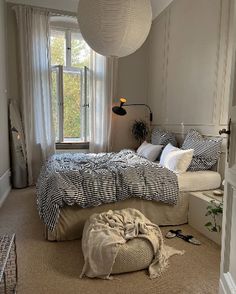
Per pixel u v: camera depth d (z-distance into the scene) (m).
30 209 3.16
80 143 4.75
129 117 4.94
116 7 2.19
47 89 4.36
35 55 4.23
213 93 3.02
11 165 4.12
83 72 4.73
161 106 4.39
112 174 2.52
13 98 4.27
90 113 4.66
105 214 2.18
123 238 1.88
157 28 4.50
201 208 2.52
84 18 2.32
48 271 1.85
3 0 3.85
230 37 2.73
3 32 3.79
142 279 1.78
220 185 2.86
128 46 2.41
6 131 3.84
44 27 4.24
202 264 1.97
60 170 2.57
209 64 3.08
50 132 4.45
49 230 2.27
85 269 1.82
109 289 1.67
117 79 4.76
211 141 2.96
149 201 2.62
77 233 2.38
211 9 3.03
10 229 2.56
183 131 3.69
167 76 4.15
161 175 2.65
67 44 4.65
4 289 1.46
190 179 2.74
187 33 3.55
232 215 1.32
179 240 2.36
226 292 1.30
